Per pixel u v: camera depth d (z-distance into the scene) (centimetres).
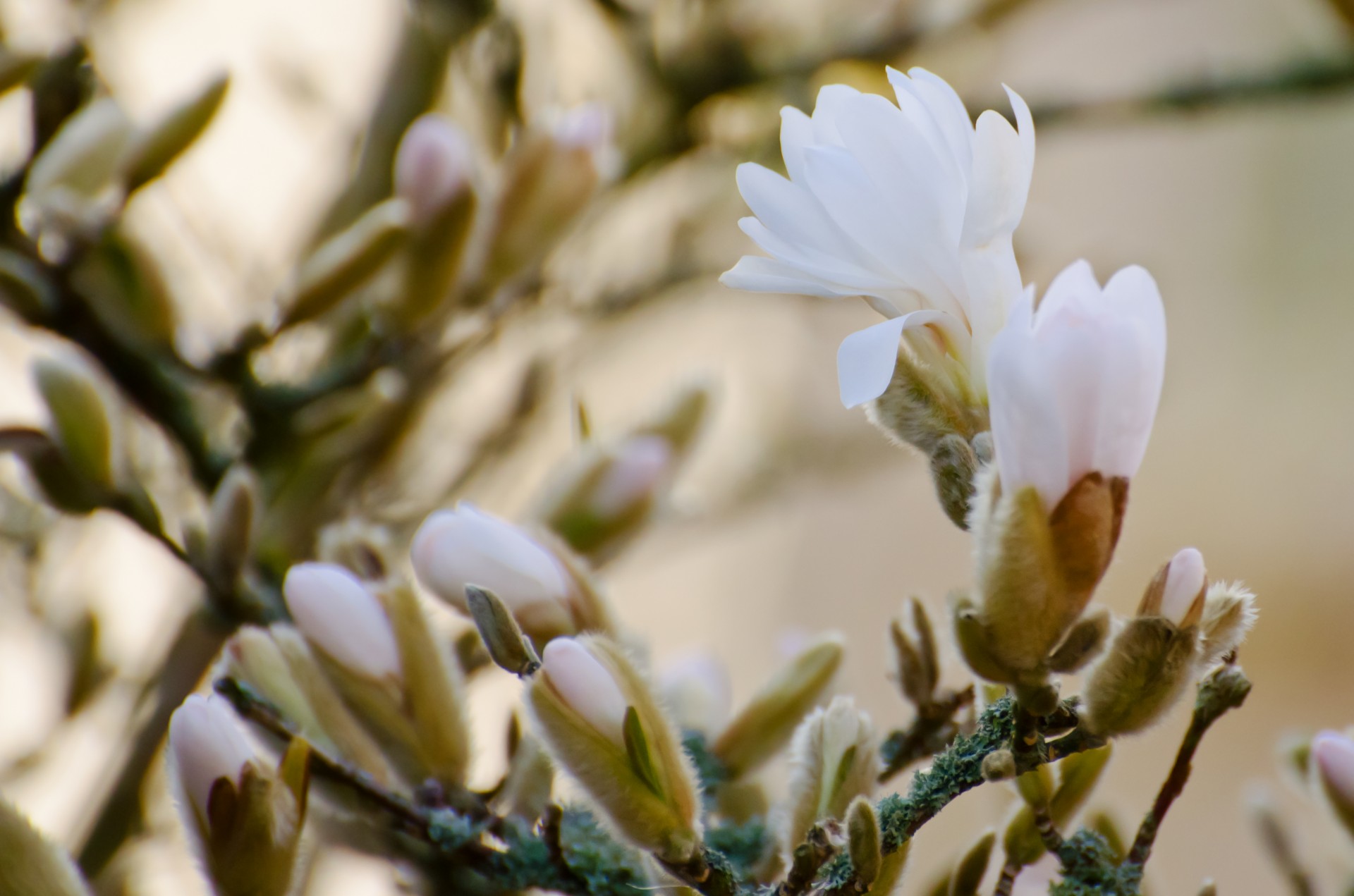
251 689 82
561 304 120
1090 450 77
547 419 129
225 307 112
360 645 83
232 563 90
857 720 81
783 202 80
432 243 94
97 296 93
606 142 97
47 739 104
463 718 83
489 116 117
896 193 79
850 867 79
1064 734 80
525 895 88
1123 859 83
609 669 79
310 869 98
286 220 134
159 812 99
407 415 98
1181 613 77
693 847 79
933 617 84
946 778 79
